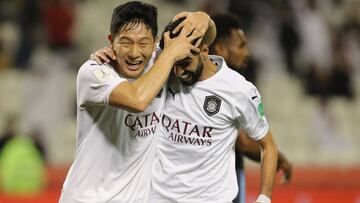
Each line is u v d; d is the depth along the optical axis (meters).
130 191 14.52
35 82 42.94
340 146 42.28
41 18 45.06
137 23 13.57
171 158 14.70
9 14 46.94
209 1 43.81
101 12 48.66
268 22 46.66
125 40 13.60
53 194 26.75
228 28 16.97
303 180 32.25
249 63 41.38
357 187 32.59
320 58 46.41
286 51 46.72
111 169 14.54
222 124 14.59
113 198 14.45
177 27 14.00
